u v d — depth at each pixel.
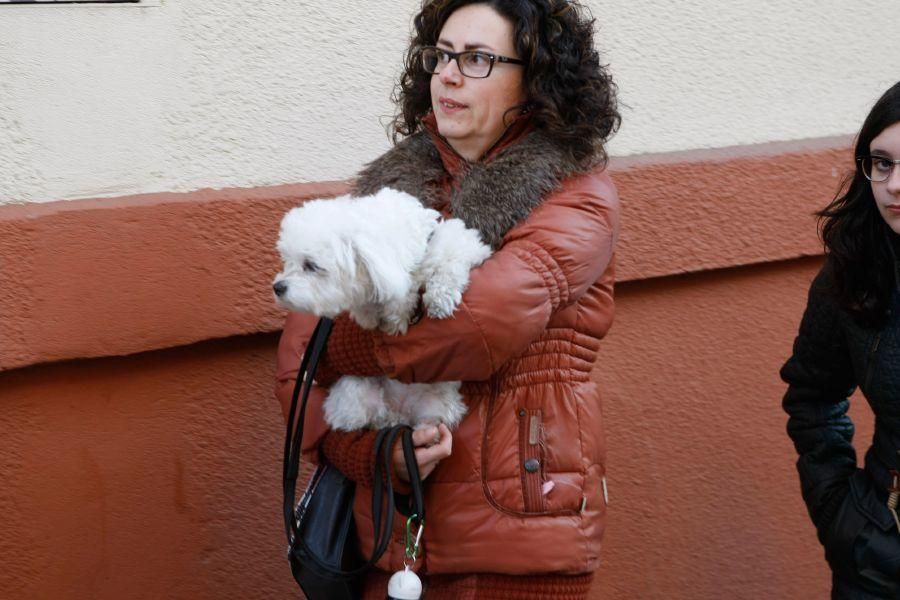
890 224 3.88
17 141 4.65
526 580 3.91
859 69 6.38
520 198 3.76
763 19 6.08
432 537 3.88
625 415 5.96
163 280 4.80
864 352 4.06
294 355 4.21
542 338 3.92
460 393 3.92
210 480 5.15
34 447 4.81
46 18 4.63
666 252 5.79
